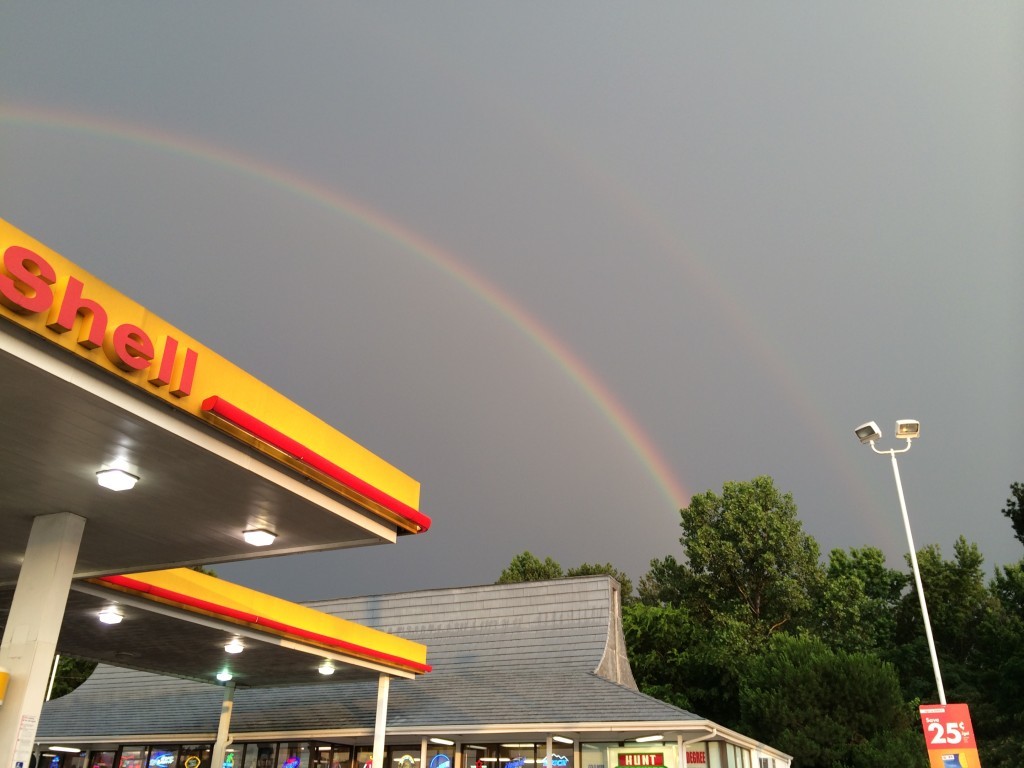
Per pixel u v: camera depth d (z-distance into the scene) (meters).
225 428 8.37
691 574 50.72
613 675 27.16
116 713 27.48
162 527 10.71
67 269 6.96
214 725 24.19
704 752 20.61
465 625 29.47
